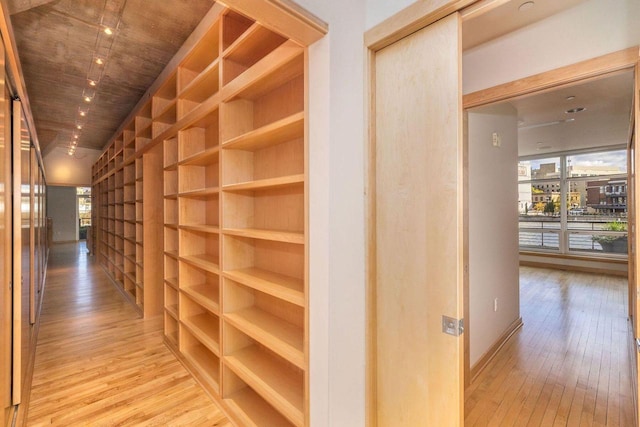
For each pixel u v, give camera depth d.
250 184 2.02
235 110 2.37
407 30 1.48
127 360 3.05
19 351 1.98
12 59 1.81
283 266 2.22
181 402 2.38
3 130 1.64
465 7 1.30
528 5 1.96
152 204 4.34
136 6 2.81
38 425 2.12
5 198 1.76
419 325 1.48
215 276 3.08
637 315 1.57
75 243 13.60
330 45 1.48
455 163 1.34
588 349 3.21
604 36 1.88
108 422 2.16
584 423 2.13
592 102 3.78
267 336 1.95
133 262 5.23
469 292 2.59
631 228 3.46
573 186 7.21
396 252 1.57
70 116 5.98
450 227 1.36
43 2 2.07
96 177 9.36
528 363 2.93
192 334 2.96
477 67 2.42
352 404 1.60
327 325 1.50
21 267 2.13
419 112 1.47
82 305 4.84
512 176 3.55
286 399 1.84
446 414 1.37
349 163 1.57
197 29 2.74
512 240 3.55
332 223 1.49
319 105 1.53
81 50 3.56
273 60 1.85
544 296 5.10
